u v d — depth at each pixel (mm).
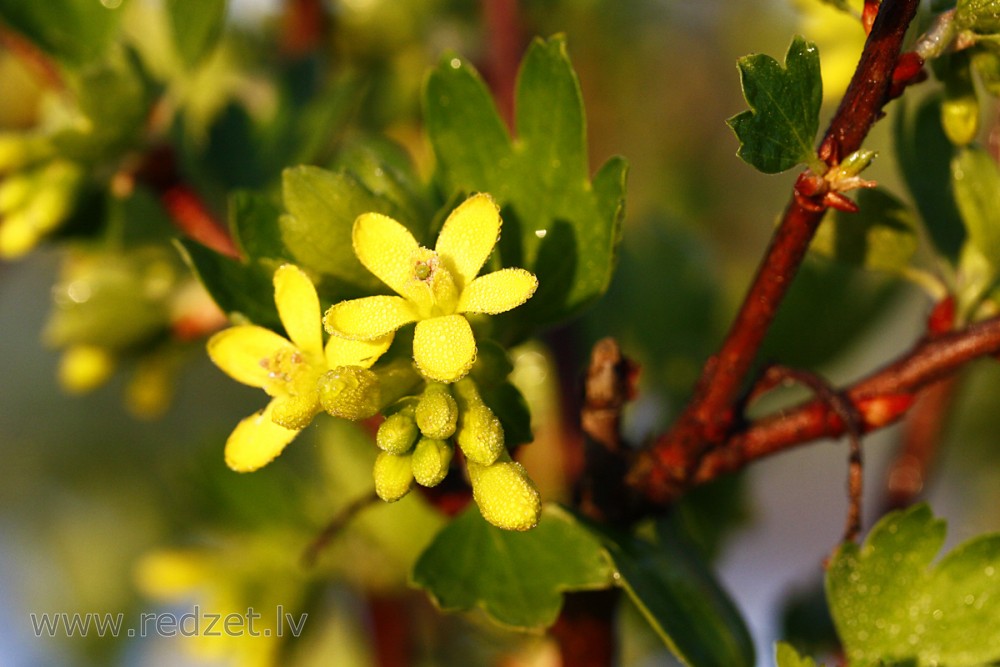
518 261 210
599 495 212
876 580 208
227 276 209
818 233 212
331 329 196
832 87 232
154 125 239
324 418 248
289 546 249
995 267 210
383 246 198
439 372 194
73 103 238
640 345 262
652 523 218
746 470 252
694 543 223
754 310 201
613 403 209
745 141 193
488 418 196
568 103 209
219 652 248
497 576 209
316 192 205
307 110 247
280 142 246
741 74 193
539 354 244
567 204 210
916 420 250
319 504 249
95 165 236
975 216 210
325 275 206
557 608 207
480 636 252
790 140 194
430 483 196
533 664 249
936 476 257
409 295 197
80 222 239
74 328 244
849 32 232
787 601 248
